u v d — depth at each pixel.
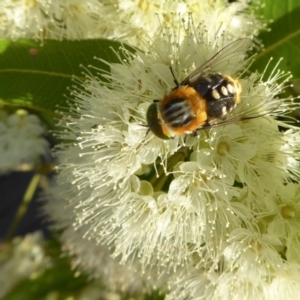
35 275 0.16
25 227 0.19
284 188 0.09
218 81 0.09
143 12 0.10
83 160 0.10
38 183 0.16
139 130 0.09
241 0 0.11
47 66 0.10
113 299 0.15
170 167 0.10
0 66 0.10
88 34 0.11
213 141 0.09
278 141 0.09
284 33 0.11
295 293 0.09
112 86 0.10
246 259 0.09
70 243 0.14
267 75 0.11
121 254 0.12
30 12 0.11
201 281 0.10
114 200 0.10
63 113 0.10
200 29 0.10
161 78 0.09
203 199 0.09
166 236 0.09
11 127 0.14
